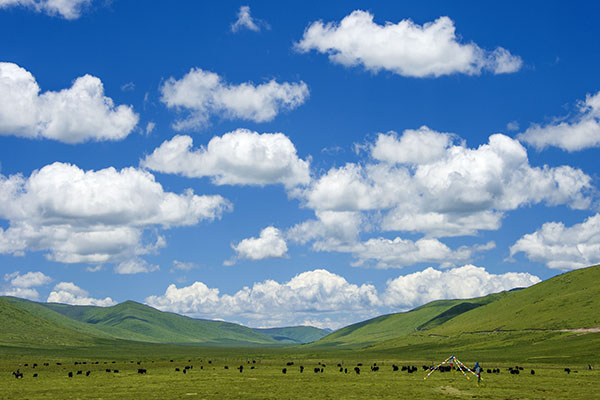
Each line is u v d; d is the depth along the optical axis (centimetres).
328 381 10038
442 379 10262
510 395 7425
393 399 7025
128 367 15850
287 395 7575
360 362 19312
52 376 11719
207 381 10150
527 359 16962
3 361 19338
